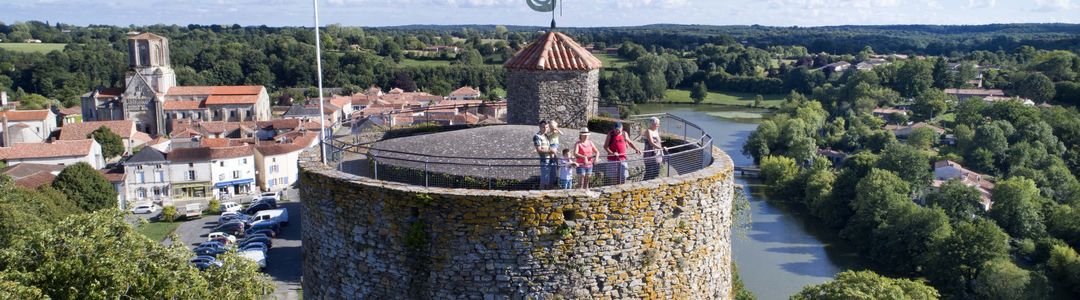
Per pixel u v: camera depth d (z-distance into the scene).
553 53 19.69
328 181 14.38
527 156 15.43
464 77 193.88
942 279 62.88
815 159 108.88
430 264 13.41
